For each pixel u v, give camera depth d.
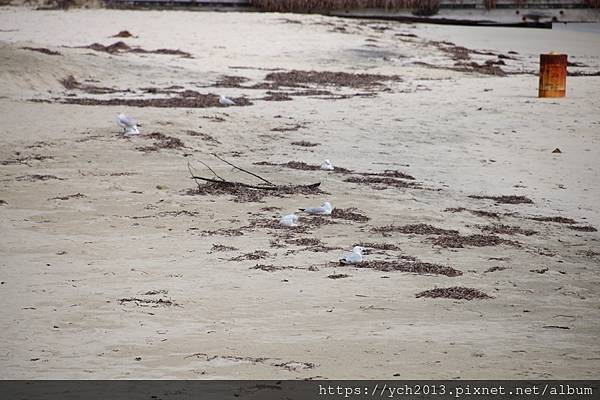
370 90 38.16
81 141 25.02
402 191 21.50
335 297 13.25
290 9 69.62
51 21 56.22
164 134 26.22
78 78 36.50
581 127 30.39
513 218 19.53
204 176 22.19
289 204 19.75
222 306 12.70
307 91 37.31
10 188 20.52
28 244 16.22
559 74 35.88
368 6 71.12
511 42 59.03
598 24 72.75
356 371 10.08
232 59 45.53
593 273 15.30
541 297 13.64
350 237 17.17
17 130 26.02
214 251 15.91
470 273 14.91
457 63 48.75
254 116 30.44
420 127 29.83
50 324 11.74
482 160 25.50
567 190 22.48
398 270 14.89
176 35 51.53
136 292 13.33
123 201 19.56
